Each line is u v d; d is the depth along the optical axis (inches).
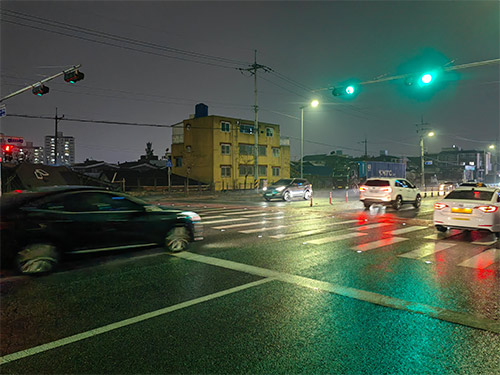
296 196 1051.9
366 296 206.7
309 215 623.5
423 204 911.7
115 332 157.8
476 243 369.1
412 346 147.2
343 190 1972.2
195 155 1803.6
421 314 180.4
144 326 164.1
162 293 209.0
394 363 134.0
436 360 136.4
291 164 2490.2
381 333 158.9
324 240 380.8
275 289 217.9
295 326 165.3
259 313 180.5
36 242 241.8
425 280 238.4
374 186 726.5
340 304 193.6
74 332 157.5
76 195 265.1
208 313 179.8
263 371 128.2
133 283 227.6
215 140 1728.6
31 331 158.2
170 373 126.3
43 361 133.6
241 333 157.8
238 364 132.6
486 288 221.8
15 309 183.5
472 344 149.3
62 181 1125.7
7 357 136.1
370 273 254.5
